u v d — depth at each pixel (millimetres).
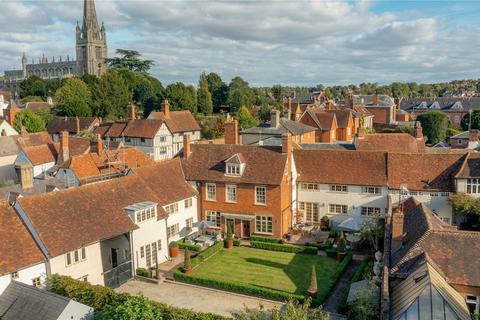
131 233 37812
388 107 120875
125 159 60344
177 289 36344
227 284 35656
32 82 180125
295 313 22578
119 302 25672
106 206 37719
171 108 127125
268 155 49031
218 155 51438
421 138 62375
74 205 35594
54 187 47562
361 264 39000
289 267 40562
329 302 33188
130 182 42219
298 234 49000
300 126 79250
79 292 27844
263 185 47031
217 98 149250
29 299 26547
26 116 108062
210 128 110438
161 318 24406
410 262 27547
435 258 27125
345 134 88500
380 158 49812
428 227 29172
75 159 55250
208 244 45938
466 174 43875
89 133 96000
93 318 25141
